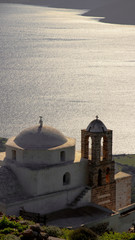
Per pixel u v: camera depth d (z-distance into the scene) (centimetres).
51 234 3344
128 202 5034
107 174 4769
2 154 4703
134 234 3625
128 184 5003
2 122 12200
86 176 4616
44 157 4297
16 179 4334
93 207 4525
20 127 11662
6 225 3122
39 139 4328
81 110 14225
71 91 18225
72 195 4494
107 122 12569
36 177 4188
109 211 4450
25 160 4312
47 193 4297
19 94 17288
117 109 14525
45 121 12488
